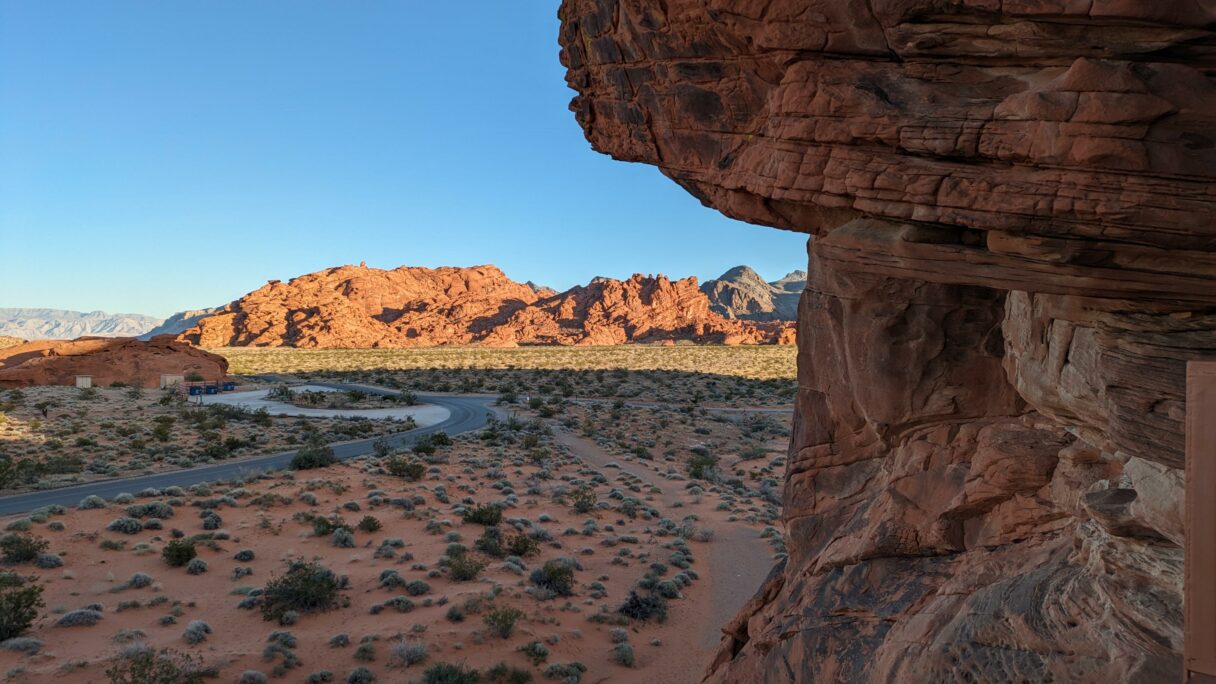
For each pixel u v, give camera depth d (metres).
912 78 6.88
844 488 13.24
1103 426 7.14
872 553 11.36
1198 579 4.62
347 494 39.72
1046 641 7.30
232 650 20.81
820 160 7.43
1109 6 5.41
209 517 32.47
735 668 13.79
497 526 35.78
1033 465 9.35
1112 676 6.39
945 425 11.02
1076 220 5.95
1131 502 6.22
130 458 48.09
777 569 15.59
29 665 18.75
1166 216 5.57
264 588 25.67
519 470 50.53
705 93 9.09
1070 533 8.67
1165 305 6.27
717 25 8.06
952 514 10.50
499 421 72.44
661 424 75.38
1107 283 6.26
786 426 76.62
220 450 50.06
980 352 10.64
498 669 20.98
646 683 21.95
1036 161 6.02
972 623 8.26
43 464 43.41
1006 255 6.62
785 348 199.50
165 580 25.94
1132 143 5.56
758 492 49.50
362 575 27.69
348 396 92.38
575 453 60.25
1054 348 7.67
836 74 7.25
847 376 12.66
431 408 86.56
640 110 10.20
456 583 27.72
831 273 11.51
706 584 30.97
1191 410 4.71
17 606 20.78
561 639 24.00
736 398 99.06
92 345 109.25
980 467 10.02
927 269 7.47
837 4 6.94
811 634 11.62
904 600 10.48
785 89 7.62
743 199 9.27
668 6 8.59
